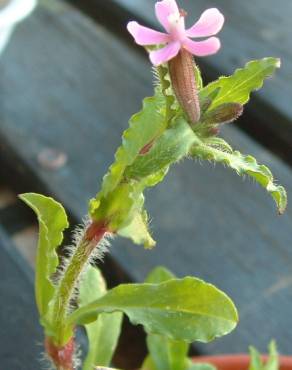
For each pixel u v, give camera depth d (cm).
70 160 26
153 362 17
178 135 10
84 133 27
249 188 25
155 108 10
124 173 10
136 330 23
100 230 11
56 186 25
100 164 26
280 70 27
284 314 21
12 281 18
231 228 24
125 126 28
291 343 21
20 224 27
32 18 33
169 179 25
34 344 17
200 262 23
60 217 12
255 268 23
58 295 12
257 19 30
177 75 10
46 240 12
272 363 16
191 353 21
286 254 23
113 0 31
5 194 28
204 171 26
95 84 30
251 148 26
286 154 26
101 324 15
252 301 22
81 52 31
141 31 10
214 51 10
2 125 28
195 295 11
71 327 12
